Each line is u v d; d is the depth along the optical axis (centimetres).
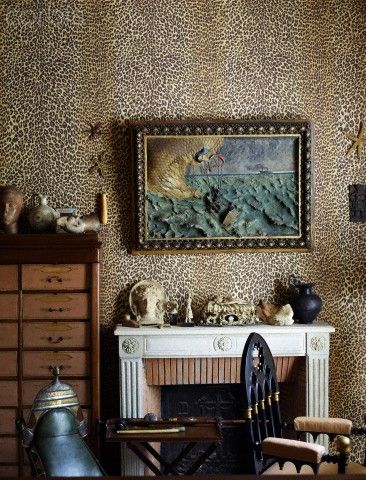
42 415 357
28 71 512
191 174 506
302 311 489
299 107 514
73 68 512
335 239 515
